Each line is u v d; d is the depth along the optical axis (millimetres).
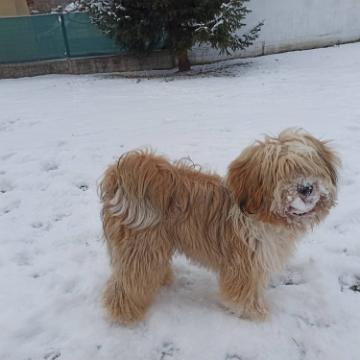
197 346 755
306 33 3990
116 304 798
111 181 759
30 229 1146
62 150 1685
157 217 745
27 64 3588
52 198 1309
